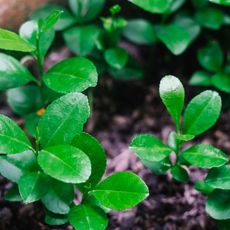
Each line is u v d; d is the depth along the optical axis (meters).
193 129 0.41
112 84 0.54
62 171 0.36
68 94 0.39
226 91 0.48
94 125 0.52
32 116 0.45
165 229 0.45
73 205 0.40
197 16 0.51
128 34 0.50
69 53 0.54
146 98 0.54
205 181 0.40
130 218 0.45
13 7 0.50
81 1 0.49
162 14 0.50
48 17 0.41
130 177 0.38
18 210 0.45
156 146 0.40
